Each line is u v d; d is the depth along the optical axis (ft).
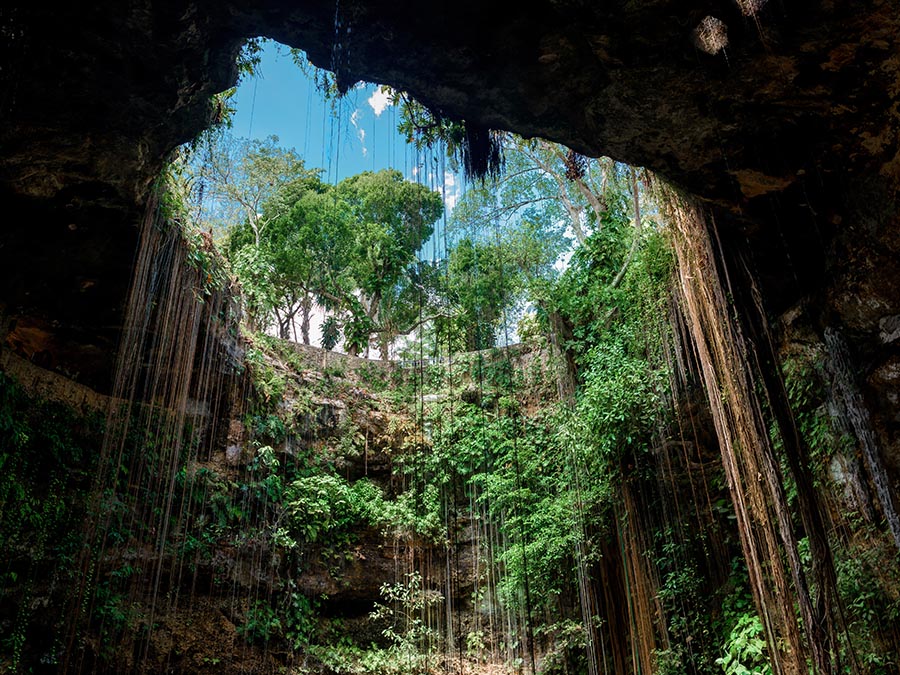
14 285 23.57
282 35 17.75
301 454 37.47
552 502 34.04
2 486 21.76
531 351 43.78
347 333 46.83
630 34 16.08
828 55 16.26
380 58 17.85
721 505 28.27
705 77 17.12
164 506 27.71
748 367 20.10
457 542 39.19
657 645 28.53
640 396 29.68
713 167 19.81
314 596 35.17
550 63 17.52
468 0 16.28
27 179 19.76
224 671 29.55
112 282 24.58
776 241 21.42
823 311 20.90
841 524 20.38
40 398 24.40
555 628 33.47
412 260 46.01
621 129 19.04
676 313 29.01
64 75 17.02
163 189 23.53
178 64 17.58
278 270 47.44
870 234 18.85
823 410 21.36
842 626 18.70
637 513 29.68
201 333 30.81
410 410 42.63
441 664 35.50
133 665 26.27
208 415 32.48
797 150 18.94
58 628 21.84
